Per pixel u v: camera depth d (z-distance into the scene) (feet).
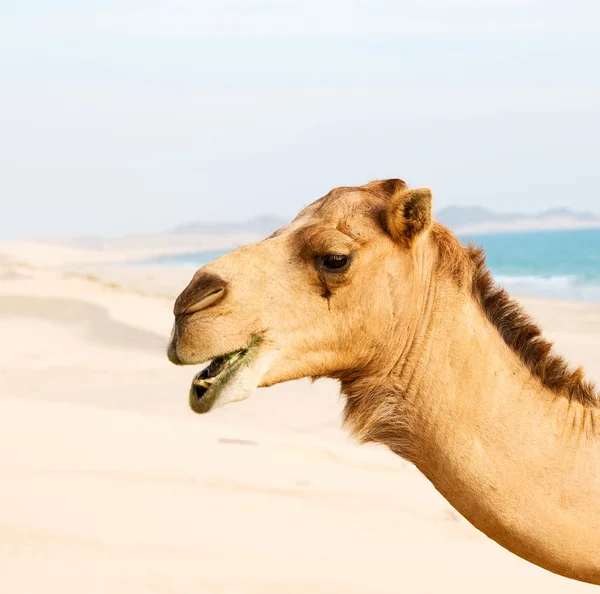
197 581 24.22
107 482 34.55
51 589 22.85
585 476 15.01
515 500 15.08
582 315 128.57
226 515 31.50
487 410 15.51
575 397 15.90
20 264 143.43
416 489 38.34
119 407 63.36
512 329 16.14
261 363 15.80
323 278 15.96
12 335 94.32
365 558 27.99
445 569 27.45
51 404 52.06
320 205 16.76
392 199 15.92
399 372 16.16
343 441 50.80
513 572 27.86
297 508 33.32
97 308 101.40
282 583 24.54
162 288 165.78
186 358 15.64
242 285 15.90
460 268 16.25
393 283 16.10
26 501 30.76
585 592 26.20
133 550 26.58
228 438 46.06
